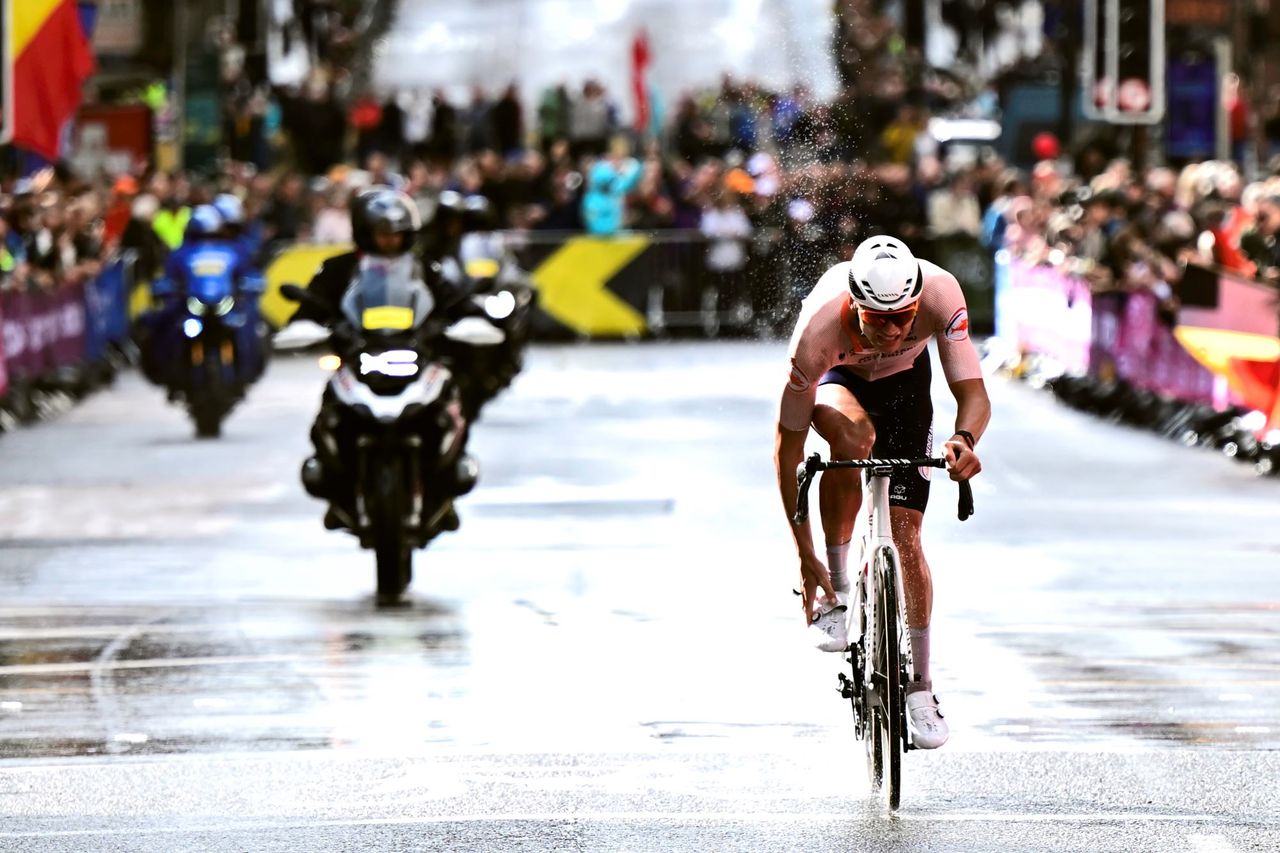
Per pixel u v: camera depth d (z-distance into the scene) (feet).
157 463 159.84
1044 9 331.77
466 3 425.28
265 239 261.65
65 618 99.76
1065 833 63.26
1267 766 71.20
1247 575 108.88
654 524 127.75
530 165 279.90
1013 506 134.41
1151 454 161.38
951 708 79.97
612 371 232.32
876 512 66.33
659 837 63.05
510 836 63.26
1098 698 81.46
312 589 107.14
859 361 67.82
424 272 107.45
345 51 384.88
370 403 102.53
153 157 261.85
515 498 138.82
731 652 90.53
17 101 195.21
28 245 201.57
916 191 270.67
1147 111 218.18
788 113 303.27
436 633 95.20
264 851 61.98
